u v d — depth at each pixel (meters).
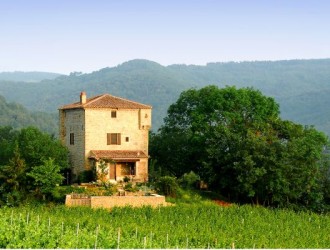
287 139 67.19
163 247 37.31
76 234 37.41
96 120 63.75
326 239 47.28
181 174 71.25
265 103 71.94
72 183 65.62
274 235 46.56
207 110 70.94
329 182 67.56
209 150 64.75
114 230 42.19
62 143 68.00
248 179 60.72
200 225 47.25
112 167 63.59
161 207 53.84
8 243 34.91
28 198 55.94
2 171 57.44
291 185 62.12
